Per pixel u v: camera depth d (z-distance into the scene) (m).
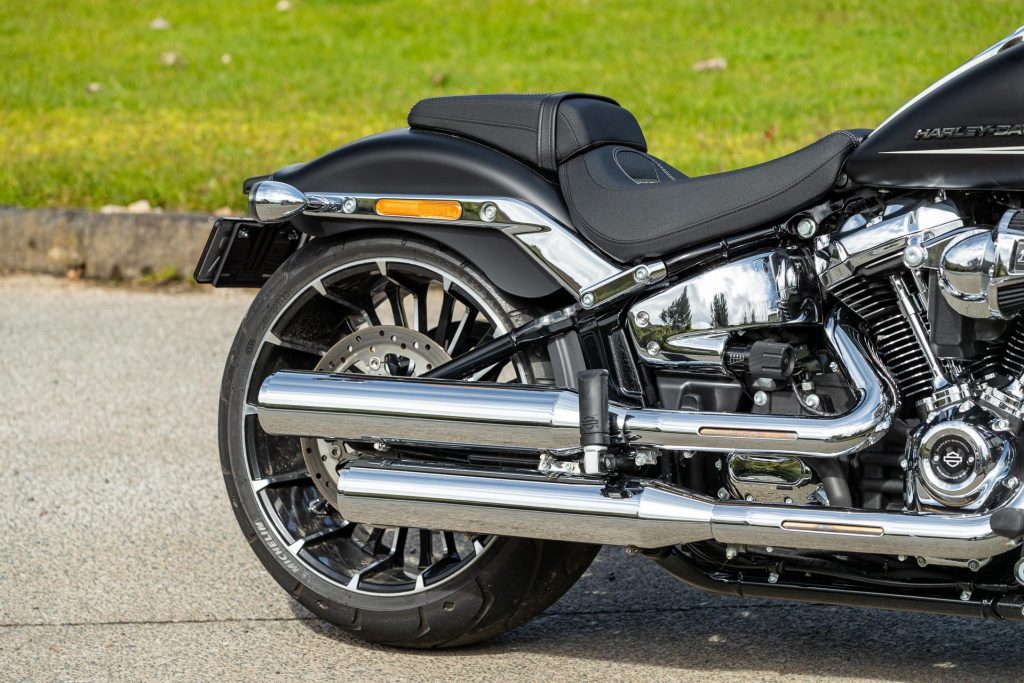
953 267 3.37
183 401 7.03
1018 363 3.51
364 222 4.21
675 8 17.41
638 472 3.94
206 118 13.17
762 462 3.74
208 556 5.10
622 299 3.92
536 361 4.09
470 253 4.09
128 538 5.27
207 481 5.93
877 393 3.53
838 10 16.45
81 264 9.48
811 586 3.82
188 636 4.37
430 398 3.96
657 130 11.65
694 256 3.81
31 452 6.27
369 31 17.42
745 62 14.54
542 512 3.81
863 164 3.55
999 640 4.24
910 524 3.43
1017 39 3.50
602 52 15.52
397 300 4.48
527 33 16.73
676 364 3.84
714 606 4.62
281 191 4.16
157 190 10.11
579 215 3.96
